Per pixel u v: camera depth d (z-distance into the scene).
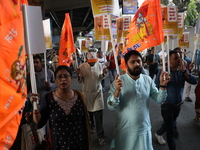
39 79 3.06
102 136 3.56
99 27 3.46
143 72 3.91
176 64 2.94
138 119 2.08
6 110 1.14
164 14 2.48
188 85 5.77
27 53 1.66
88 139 2.01
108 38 3.47
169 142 2.85
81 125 1.97
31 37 1.76
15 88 1.21
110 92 2.28
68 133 1.87
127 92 2.12
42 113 1.89
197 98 4.27
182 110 5.12
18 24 1.25
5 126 1.15
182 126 4.18
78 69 3.76
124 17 3.54
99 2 2.04
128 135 2.10
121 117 2.16
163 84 2.13
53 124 1.89
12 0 1.21
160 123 4.36
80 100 2.03
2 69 1.13
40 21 1.81
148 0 2.30
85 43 6.27
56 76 1.94
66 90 1.94
